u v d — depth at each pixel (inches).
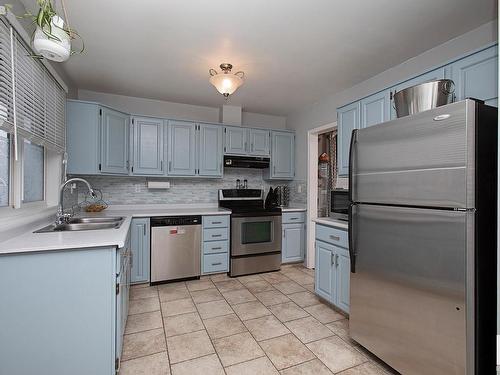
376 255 67.4
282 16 73.3
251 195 162.2
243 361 69.9
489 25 75.5
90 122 111.7
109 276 58.6
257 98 142.7
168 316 93.4
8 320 53.2
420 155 56.3
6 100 54.1
